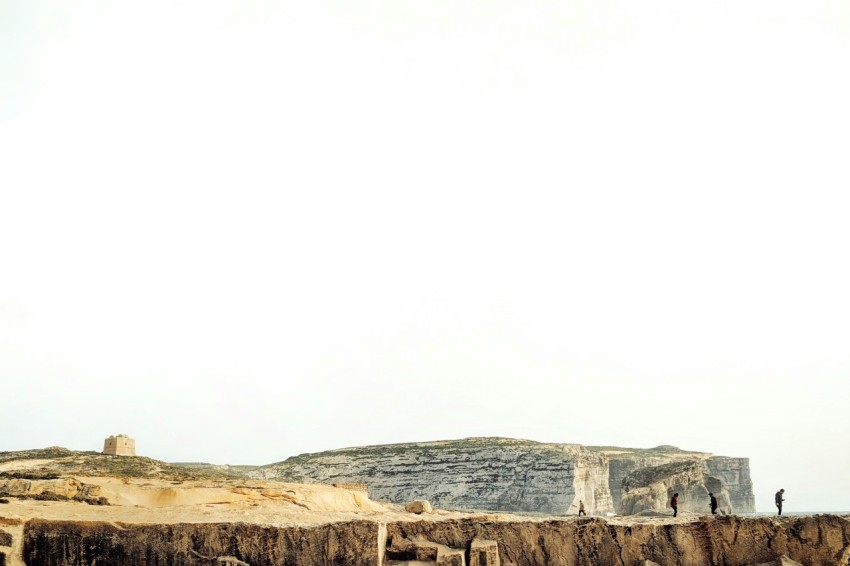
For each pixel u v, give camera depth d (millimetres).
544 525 57719
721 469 159750
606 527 56969
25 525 54625
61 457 80250
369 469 157250
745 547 54562
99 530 54562
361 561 53562
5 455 82500
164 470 79000
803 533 53625
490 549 55062
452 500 146000
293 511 63000
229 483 71625
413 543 56688
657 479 108625
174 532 54750
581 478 140125
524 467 141625
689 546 55812
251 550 54281
